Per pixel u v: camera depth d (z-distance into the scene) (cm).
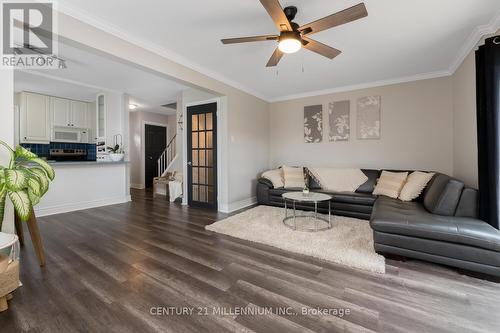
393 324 142
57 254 239
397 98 411
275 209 425
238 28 245
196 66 340
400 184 348
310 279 194
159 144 772
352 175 418
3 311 153
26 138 480
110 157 484
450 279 193
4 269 153
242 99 456
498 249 182
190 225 339
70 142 554
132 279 193
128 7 209
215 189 434
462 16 224
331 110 473
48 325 142
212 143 437
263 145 529
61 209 413
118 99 511
